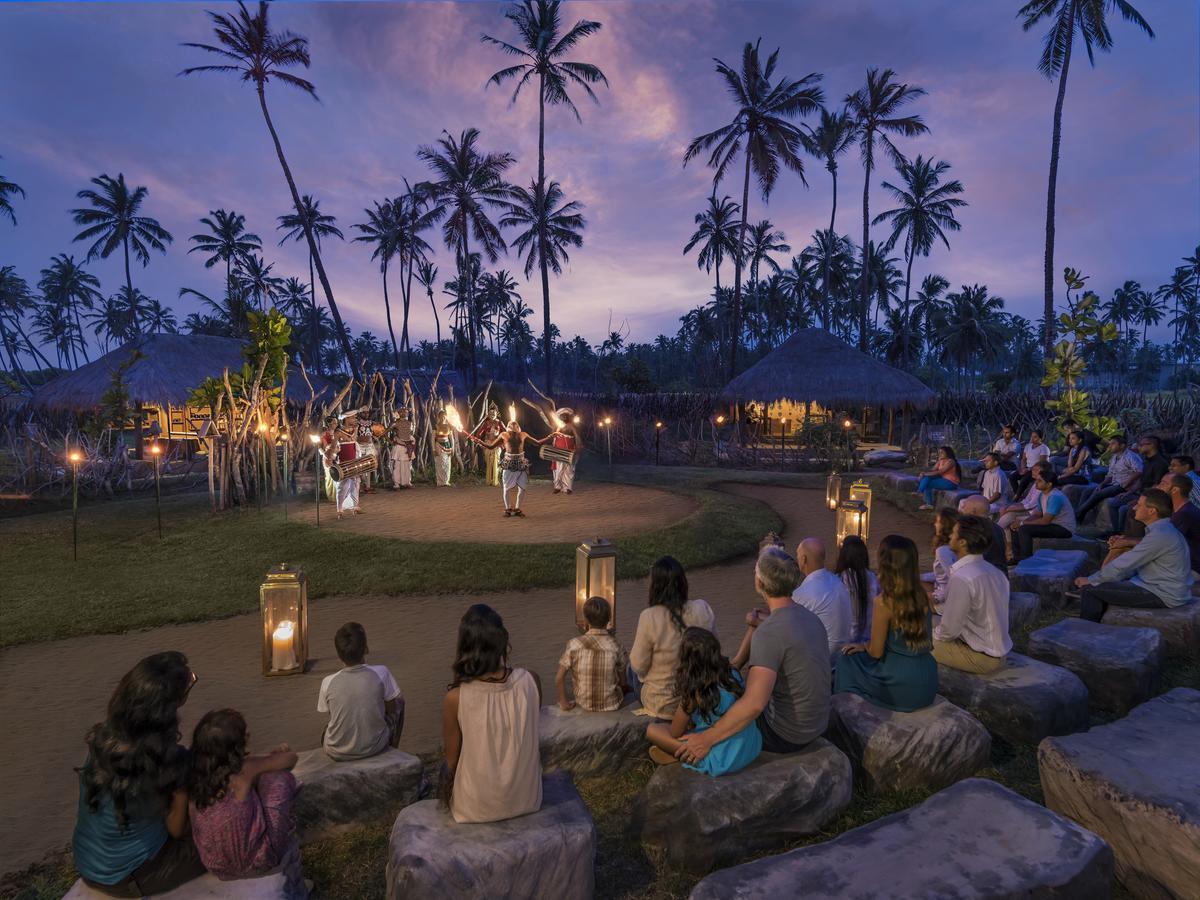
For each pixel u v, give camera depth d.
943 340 87.88
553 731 4.33
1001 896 2.82
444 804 3.38
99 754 2.92
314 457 18.39
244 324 50.53
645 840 3.74
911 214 69.44
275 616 6.57
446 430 18.19
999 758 4.53
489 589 9.25
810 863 3.04
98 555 11.10
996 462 12.26
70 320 128.88
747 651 4.87
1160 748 3.80
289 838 3.37
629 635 7.63
